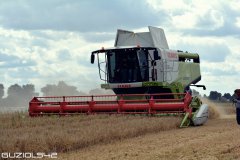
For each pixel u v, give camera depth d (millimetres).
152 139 15484
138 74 24344
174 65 25719
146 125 17359
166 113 20578
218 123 22578
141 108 21031
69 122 18906
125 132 15766
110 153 12562
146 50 24141
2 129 16219
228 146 13383
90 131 14945
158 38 25250
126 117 19969
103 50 24688
